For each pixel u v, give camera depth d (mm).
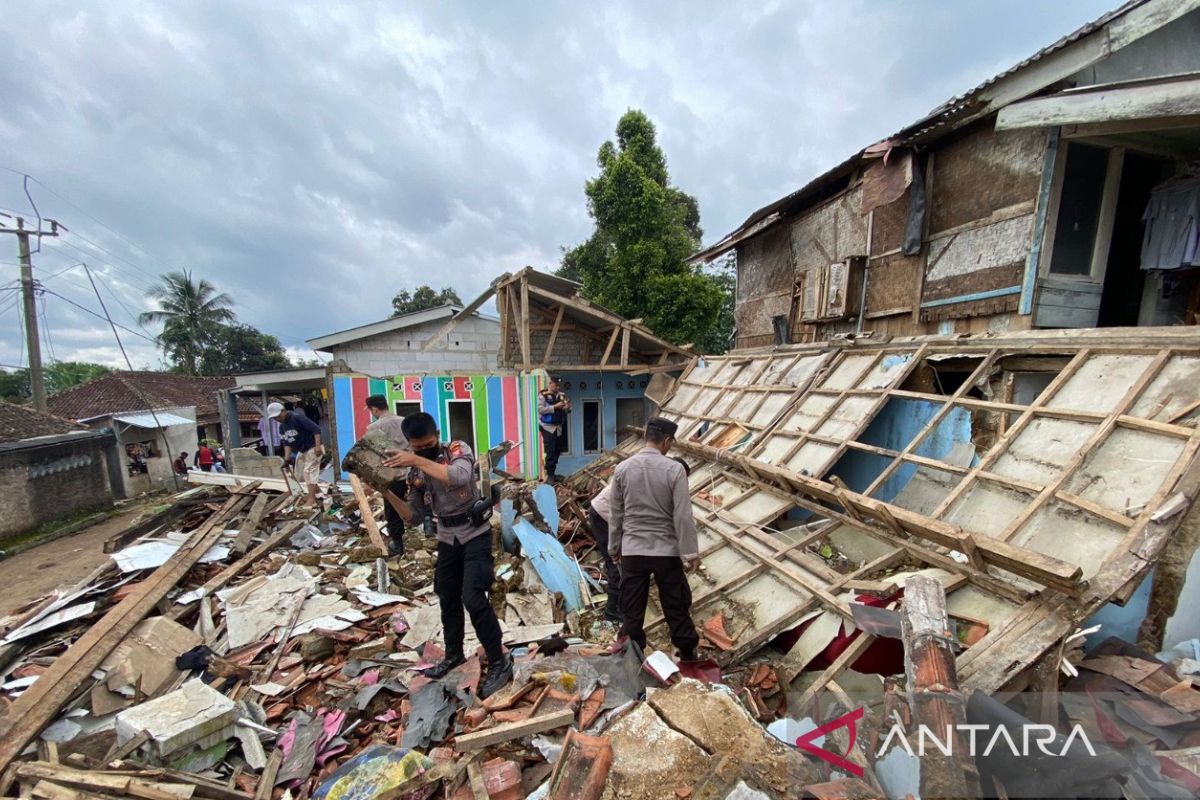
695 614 4098
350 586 4695
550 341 10516
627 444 9773
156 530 5922
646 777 1961
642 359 12703
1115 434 3098
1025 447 3523
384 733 2947
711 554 4809
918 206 6254
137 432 17094
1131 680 2453
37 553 9281
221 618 4188
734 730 2148
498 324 12859
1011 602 2822
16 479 10078
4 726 2719
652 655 2889
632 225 14641
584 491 8570
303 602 4328
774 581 4020
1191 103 3418
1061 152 4781
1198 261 4484
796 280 9031
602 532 4375
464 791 2354
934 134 5645
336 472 9555
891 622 2721
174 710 2734
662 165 15602
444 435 10031
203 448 15242
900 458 4102
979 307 5562
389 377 9711
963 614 2939
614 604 4391
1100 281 5117
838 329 7988
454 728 2867
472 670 3334
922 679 1995
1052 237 4910
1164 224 4746
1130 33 3797
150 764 2514
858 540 4266
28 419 12492
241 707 3031
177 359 30078
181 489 16453
